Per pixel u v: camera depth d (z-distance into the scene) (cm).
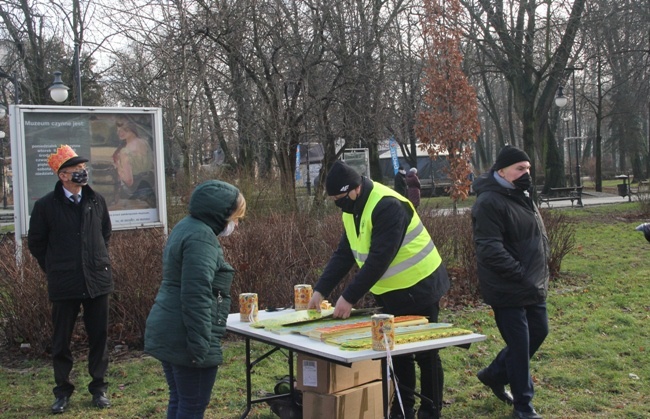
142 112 883
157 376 588
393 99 1661
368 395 429
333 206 1188
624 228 1673
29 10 2278
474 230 467
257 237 751
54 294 507
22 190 791
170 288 377
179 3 1302
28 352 658
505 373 489
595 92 4428
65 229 510
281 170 1408
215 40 1382
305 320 433
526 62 2450
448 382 557
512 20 2408
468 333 391
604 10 2247
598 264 1120
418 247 444
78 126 839
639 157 4178
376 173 3014
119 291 679
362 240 434
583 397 514
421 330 392
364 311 463
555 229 1020
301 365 433
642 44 2408
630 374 561
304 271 774
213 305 379
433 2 1394
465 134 1395
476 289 880
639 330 693
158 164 893
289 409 465
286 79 1479
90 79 2155
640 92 2509
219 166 1345
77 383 575
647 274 1005
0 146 3775
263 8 1420
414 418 467
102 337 525
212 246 374
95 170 858
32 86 2438
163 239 730
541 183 3597
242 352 650
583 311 788
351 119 1555
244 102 1541
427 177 3678
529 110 2558
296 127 1492
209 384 379
